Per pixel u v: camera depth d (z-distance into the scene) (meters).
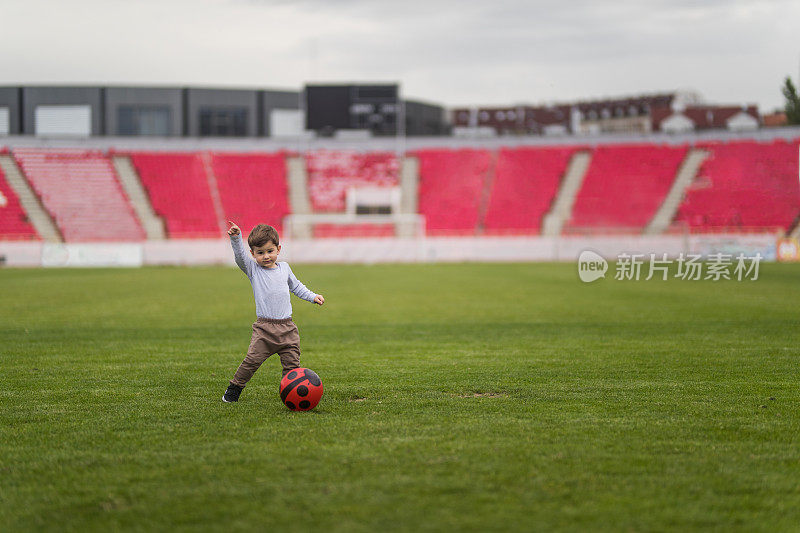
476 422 6.62
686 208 48.16
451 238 45.78
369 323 15.18
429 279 29.30
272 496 4.72
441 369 9.66
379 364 10.11
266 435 6.17
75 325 14.85
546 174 52.25
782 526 4.28
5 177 48.06
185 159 51.75
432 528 4.22
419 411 7.11
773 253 44.00
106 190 48.31
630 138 54.56
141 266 41.69
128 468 5.31
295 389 7.05
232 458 5.50
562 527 4.25
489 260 45.66
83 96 52.16
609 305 18.56
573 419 6.75
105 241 44.66
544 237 46.19
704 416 6.87
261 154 52.94
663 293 22.08
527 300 20.14
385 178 52.31
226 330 14.09
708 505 4.57
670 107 74.31
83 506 4.61
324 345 12.09
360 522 4.30
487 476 5.07
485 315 16.56
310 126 51.31
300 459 5.46
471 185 51.72
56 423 6.67
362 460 5.43
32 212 45.84
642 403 7.46
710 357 10.55
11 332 13.77
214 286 26.09
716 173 50.66
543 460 5.43
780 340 12.30
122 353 11.20
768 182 49.44
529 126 81.19
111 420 6.77
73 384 8.65
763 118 71.94
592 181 51.25
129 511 4.51
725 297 20.52
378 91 51.16
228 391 7.53
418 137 55.41
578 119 80.44
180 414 7.00
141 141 52.22
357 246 45.47
